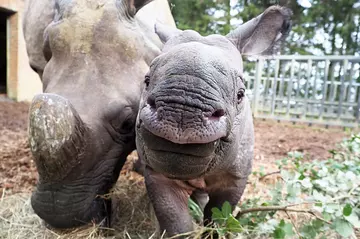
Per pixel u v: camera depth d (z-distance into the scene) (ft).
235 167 2.38
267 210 2.47
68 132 2.06
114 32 2.64
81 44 2.59
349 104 10.38
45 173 2.19
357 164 3.36
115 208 3.00
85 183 2.46
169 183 2.33
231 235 2.41
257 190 3.71
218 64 1.70
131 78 2.62
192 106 1.53
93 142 2.40
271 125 10.47
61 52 2.63
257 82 11.50
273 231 2.34
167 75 1.59
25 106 10.69
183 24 12.85
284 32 2.55
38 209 2.43
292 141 7.64
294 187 2.62
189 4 13.08
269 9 2.43
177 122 1.53
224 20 12.98
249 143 2.48
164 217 2.32
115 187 3.20
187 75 1.57
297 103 11.10
